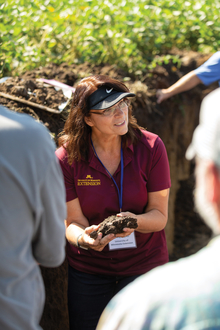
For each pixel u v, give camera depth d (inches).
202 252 30.3
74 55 150.6
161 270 30.8
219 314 27.0
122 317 30.2
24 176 41.6
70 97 110.6
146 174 75.6
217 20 181.8
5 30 132.5
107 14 163.3
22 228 42.8
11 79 109.6
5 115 42.8
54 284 106.1
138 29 164.1
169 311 28.1
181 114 163.2
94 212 76.1
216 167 29.3
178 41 179.9
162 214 77.0
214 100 30.4
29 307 45.3
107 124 69.4
